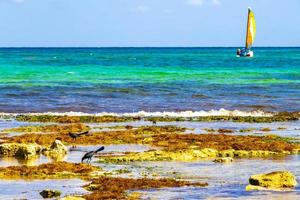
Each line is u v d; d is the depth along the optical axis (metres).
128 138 83.38
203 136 84.75
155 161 68.81
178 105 127.69
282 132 92.12
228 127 97.75
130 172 62.62
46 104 127.56
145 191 54.31
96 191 54.41
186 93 150.75
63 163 65.19
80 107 123.44
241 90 160.62
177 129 93.19
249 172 62.69
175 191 54.22
